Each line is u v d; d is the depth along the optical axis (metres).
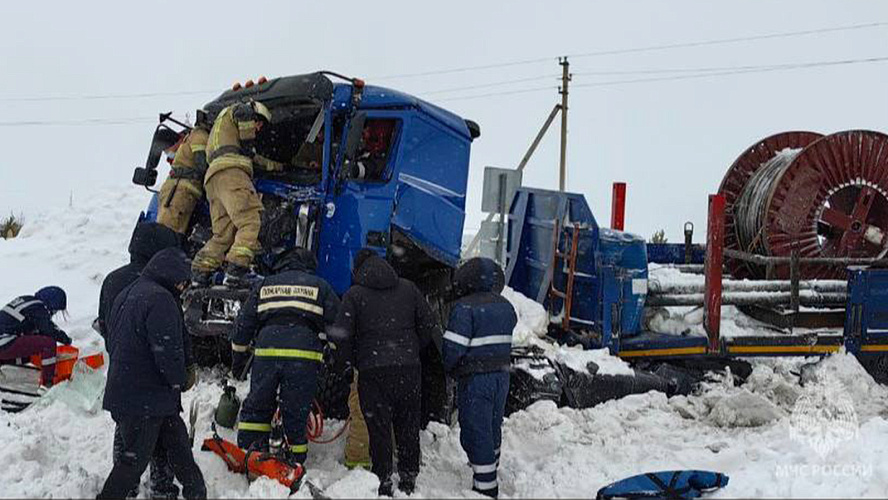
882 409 8.15
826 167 9.53
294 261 5.98
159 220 7.57
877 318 8.95
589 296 8.63
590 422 7.18
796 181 9.48
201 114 7.70
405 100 7.47
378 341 5.73
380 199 7.14
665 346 8.46
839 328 9.17
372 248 7.05
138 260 5.68
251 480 5.48
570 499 5.48
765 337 8.73
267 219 7.18
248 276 7.10
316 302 5.82
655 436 7.01
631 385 7.87
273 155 7.89
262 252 7.05
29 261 11.68
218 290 6.77
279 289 5.81
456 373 5.93
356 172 7.32
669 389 8.16
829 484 5.48
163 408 5.04
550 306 9.09
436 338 6.20
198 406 6.44
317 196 7.12
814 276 9.54
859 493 5.29
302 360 5.70
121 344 5.02
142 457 5.01
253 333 5.99
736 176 10.86
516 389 7.36
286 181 7.50
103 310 5.70
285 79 7.45
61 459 6.01
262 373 5.69
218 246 7.09
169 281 5.23
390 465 5.74
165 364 4.94
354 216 7.13
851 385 8.43
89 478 5.42
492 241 10.30
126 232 12.56
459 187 8.00
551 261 9.03
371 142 7.57
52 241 12.46
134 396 4.98
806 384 8.34
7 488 5.31
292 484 5.28
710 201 8.49
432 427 6.77
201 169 7.58
